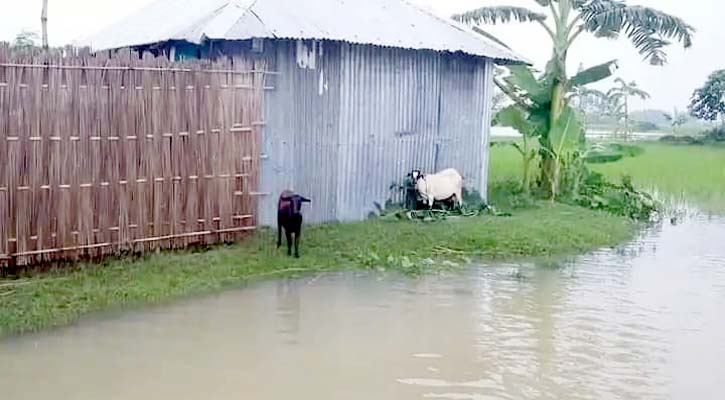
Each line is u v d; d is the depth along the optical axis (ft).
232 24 35.60
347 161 40.24
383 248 34.53
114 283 26.91
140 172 30.09
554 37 51.47
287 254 32.45
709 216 50.90
